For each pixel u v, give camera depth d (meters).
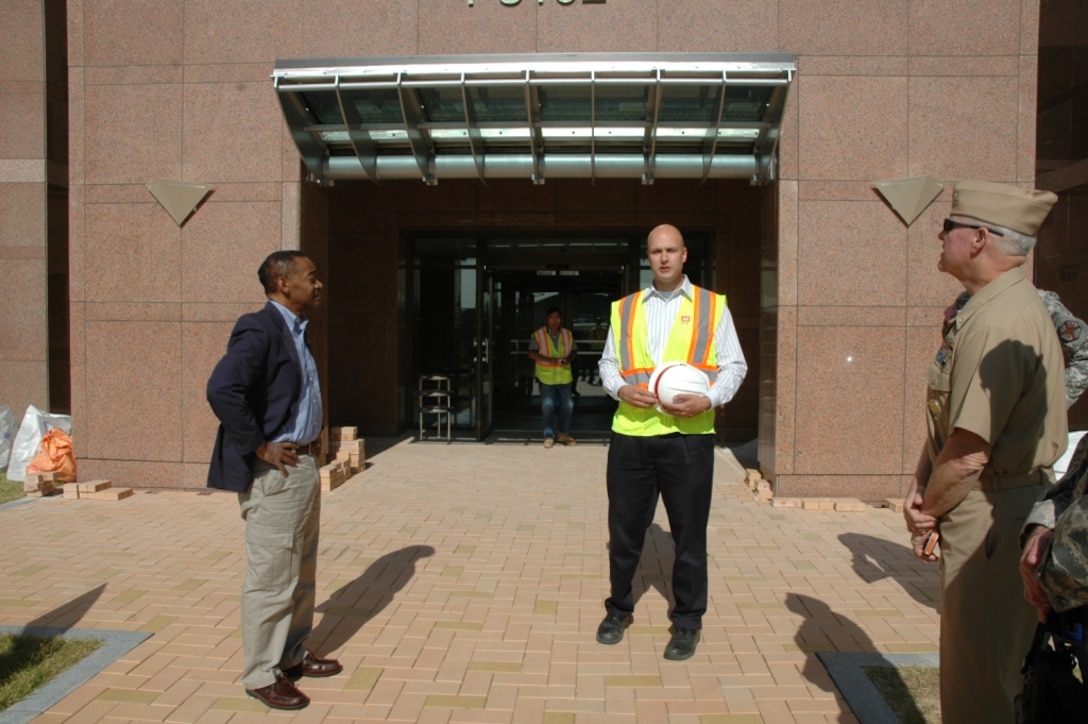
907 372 6.94
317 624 4.33
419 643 4.10
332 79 6.90
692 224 10.49
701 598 3.99
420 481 7.97
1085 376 3.52
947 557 2.55
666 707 3.45
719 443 10.51
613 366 4.18
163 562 5.38
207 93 7.36
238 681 3.68
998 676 2.44
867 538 5.96
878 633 4.22
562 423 10.34
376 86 6.85
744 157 7.25
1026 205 2.46
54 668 3.76
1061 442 2.49
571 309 12.77
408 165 7.50
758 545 5.80
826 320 6.94
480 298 10.70
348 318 10.75
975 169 6.89
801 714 3.40
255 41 7.33
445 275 11.16
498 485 7.80
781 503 6.92
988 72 6.88
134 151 7.40
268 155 7.33
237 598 4.72
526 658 3.93
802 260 6.94
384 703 3.48
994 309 2.44
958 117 6.90
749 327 10.46
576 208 10.55
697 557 3.98
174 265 7.39
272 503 3.42
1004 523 2.44
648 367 4.02
